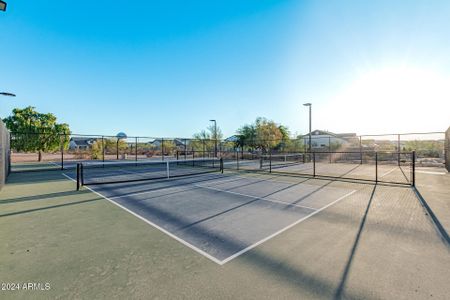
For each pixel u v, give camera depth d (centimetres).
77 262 332
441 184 939
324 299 246
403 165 1830
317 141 4447
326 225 481
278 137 3161
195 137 3775
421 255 343
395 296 250
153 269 312
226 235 431
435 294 253
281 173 1391
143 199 729
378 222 494
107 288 270
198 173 1382
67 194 805
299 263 324
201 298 250
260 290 263
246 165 2031
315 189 881
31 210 607
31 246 387
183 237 423
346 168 1686
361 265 316
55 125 2773
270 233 439
